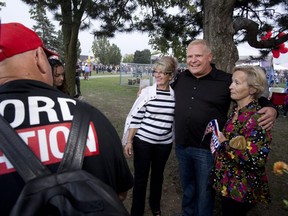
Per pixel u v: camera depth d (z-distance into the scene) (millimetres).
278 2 4922
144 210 2861
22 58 839
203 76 2240
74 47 8141
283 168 1446
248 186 1744
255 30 3426
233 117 1898
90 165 773
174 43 7707
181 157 2463
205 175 2264
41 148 714
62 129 765
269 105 1849
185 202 2568
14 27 854
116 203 657
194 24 6453
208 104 2180
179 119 2336
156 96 2422
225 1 2984
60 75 2246
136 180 2553
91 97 12133
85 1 6004
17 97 781
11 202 660
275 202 3119
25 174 639
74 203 613
